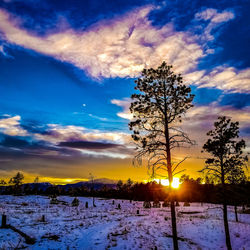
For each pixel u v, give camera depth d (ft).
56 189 263.90
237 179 52.90
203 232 60.85
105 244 43.68
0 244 38.78
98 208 130.93
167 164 36.96
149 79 40.91
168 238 50.11
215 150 53.72
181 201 188.55
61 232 53.31
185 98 39.27
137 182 226.99
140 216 91.25
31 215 75.97
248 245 52.49
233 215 102.53
